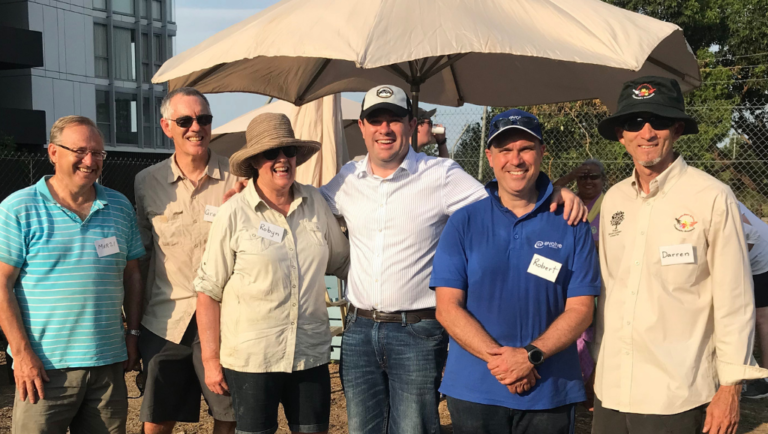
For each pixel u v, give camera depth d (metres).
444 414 4.58
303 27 2.70
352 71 4.84
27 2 20.88
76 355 2.75
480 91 5.11
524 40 2.61
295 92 4.83
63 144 2.73
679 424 2.29
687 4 14.91
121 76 24.39
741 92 14.92
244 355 2.70
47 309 2.72
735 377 2.20
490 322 2.39
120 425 2.95
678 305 2.30
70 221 2.78
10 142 13.61
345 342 2.85
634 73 3.97
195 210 3.06
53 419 2.75
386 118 2.77
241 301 2.74
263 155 2.75
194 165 3.09
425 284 2.77
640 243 2.38
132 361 3.12
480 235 2.45
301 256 2.80
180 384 3.09
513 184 2.39
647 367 2.33
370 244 2.81
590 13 2.87
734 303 2.23
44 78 21.45
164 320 3.03
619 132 2.52
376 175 2.86
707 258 2.30
